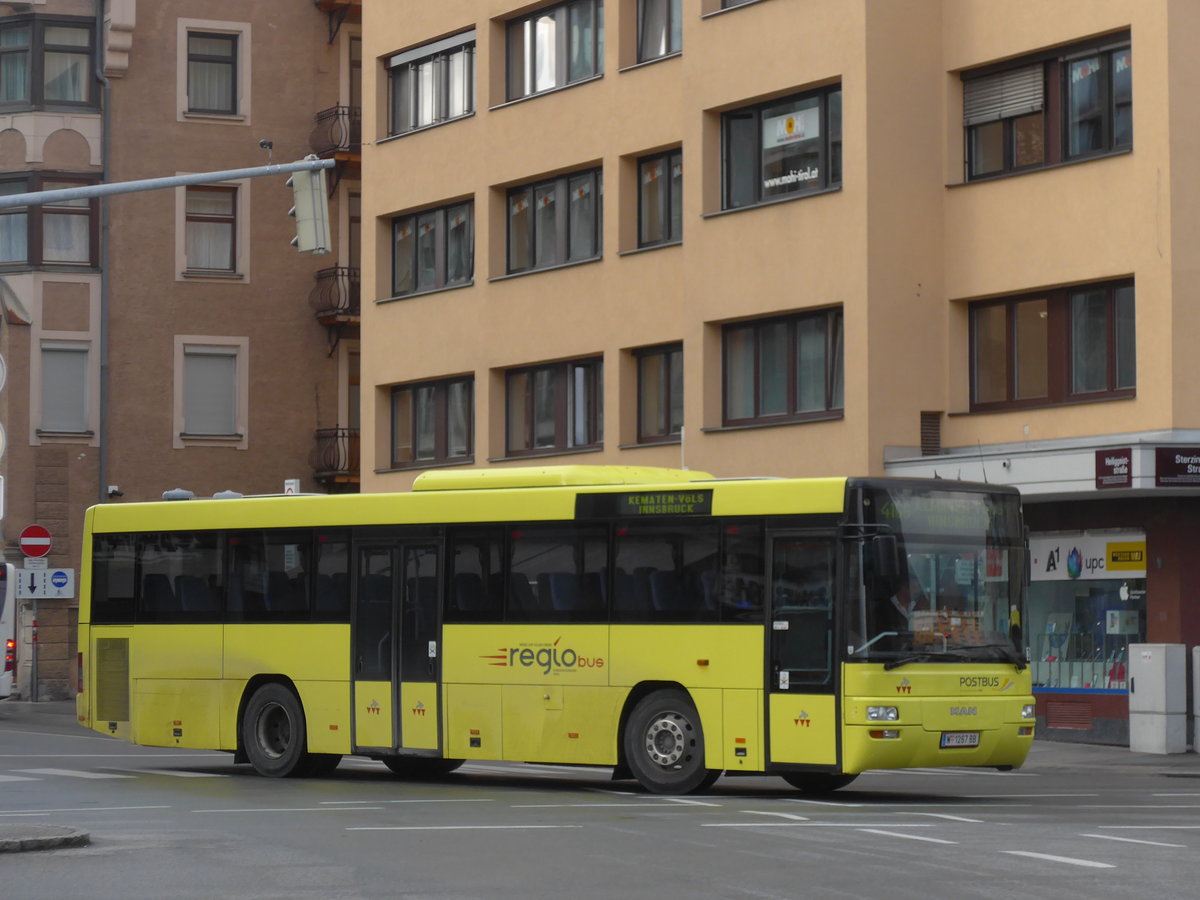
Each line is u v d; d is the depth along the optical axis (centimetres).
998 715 2103
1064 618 3275
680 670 2150
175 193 5334
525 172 4162
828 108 3409
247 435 5378
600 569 2228
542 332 4122
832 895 1250
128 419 5266
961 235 3309
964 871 1377
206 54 5400
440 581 2358
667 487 2192
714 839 1602
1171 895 1245
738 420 3588
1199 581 3073
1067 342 3167
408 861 1453
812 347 3447
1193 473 2888
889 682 2033
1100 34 3095
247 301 5394
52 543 5166
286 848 1548
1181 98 2969
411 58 4534
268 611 2523
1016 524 2167
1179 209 2961
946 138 3338
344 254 5447
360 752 2412
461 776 2583
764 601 2103
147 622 2650
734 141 3597
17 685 5034
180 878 1356
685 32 3638
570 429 4112
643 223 3922
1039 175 3180
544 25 4175
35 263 5200
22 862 1455
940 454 3325
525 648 2273
